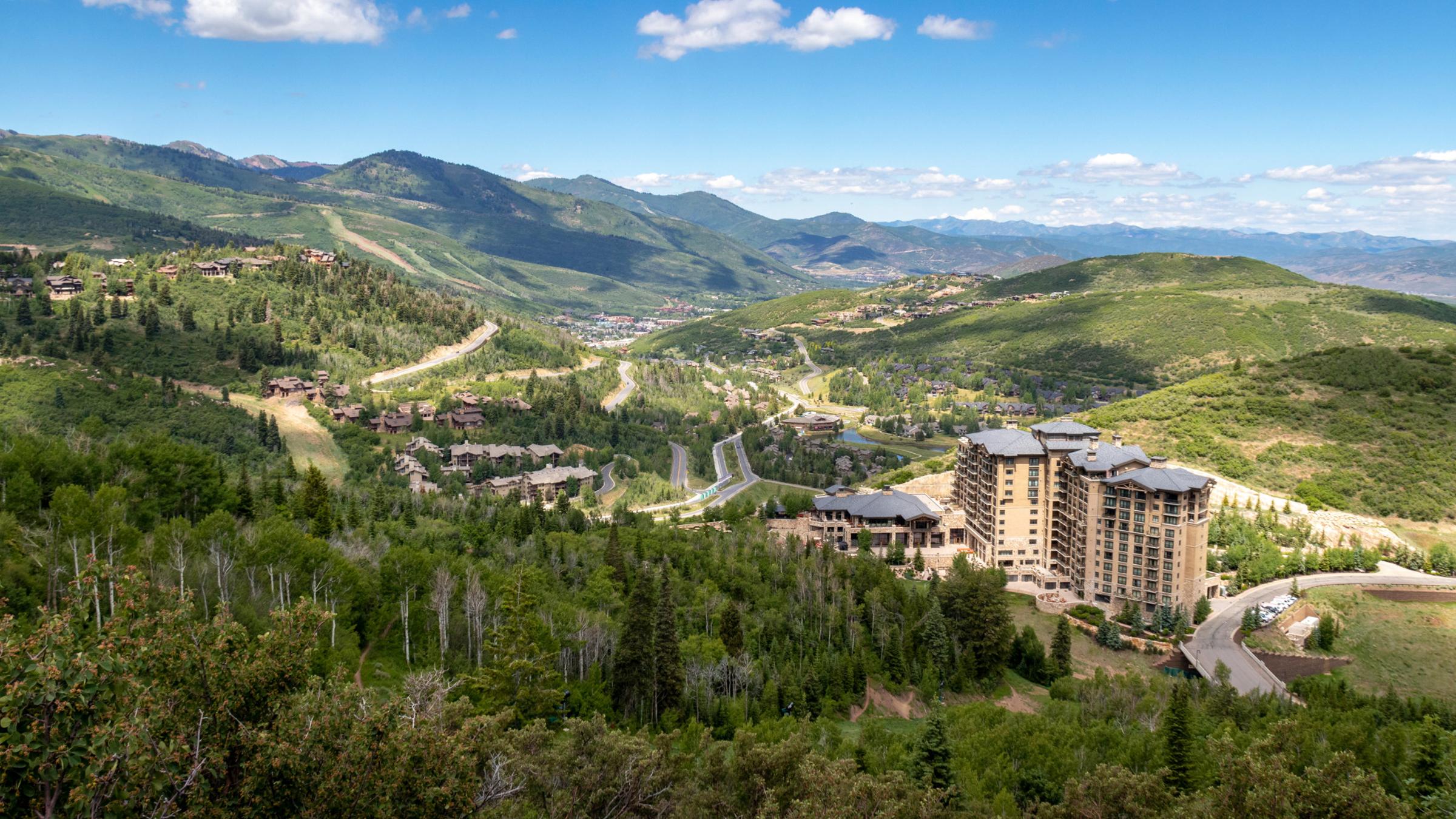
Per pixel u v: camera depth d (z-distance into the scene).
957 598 195.62
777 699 154.25
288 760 57.12
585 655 152.50
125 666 51.56
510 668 129.25
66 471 166.38
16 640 49.59
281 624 64.38
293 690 63.94
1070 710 157.38
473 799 67.06
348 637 141.12
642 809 97.19
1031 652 195.50
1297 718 139.00
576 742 98.50
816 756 104.69
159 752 51.75
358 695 65.56
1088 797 102.75
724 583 198.50
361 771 59.19
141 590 64.75
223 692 58.81
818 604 191.50
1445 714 163.88
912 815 94.19
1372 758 127.12
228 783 58.53
